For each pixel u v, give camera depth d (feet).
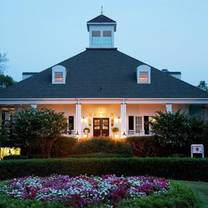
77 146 84.07
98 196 27.96
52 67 104.17
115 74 104.63
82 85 100.27
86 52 112.57
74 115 100.68
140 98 95.20
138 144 89.76
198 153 77.20
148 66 102.06
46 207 23.68
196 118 88.28
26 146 84.33
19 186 33.55
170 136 84.43
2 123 86.22
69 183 33.91
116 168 56.90
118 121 101.96
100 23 113.91
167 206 26.53
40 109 87.76
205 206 35.32
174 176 57.06
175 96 96.73
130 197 28.84
